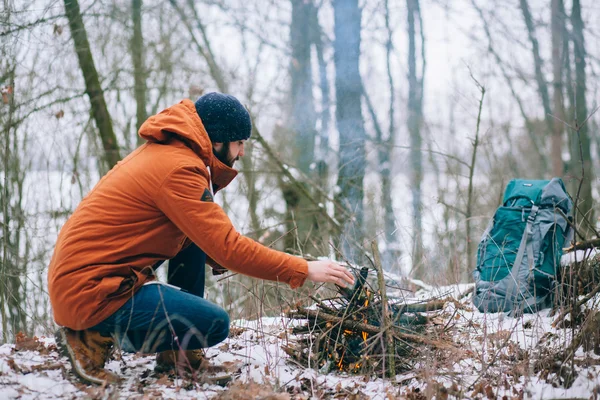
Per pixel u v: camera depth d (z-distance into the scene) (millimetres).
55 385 2547
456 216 7848
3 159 6277
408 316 3158
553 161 12312
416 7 16141
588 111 12008
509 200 4316
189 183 2539
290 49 11977
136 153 2686
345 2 9992
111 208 2543
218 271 3182
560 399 2488
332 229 7781
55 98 6906
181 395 2574
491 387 2680
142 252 2588
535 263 3951
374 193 8312
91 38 8070
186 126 2643
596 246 3643
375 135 13812
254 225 8391
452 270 5078
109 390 2494
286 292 4129
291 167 8430
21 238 6270
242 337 3545
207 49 10242
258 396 2523
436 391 2594
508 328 3570
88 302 2471
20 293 6078
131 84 8836
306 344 3143
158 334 2602
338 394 2660
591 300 3646
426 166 10234
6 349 3145
